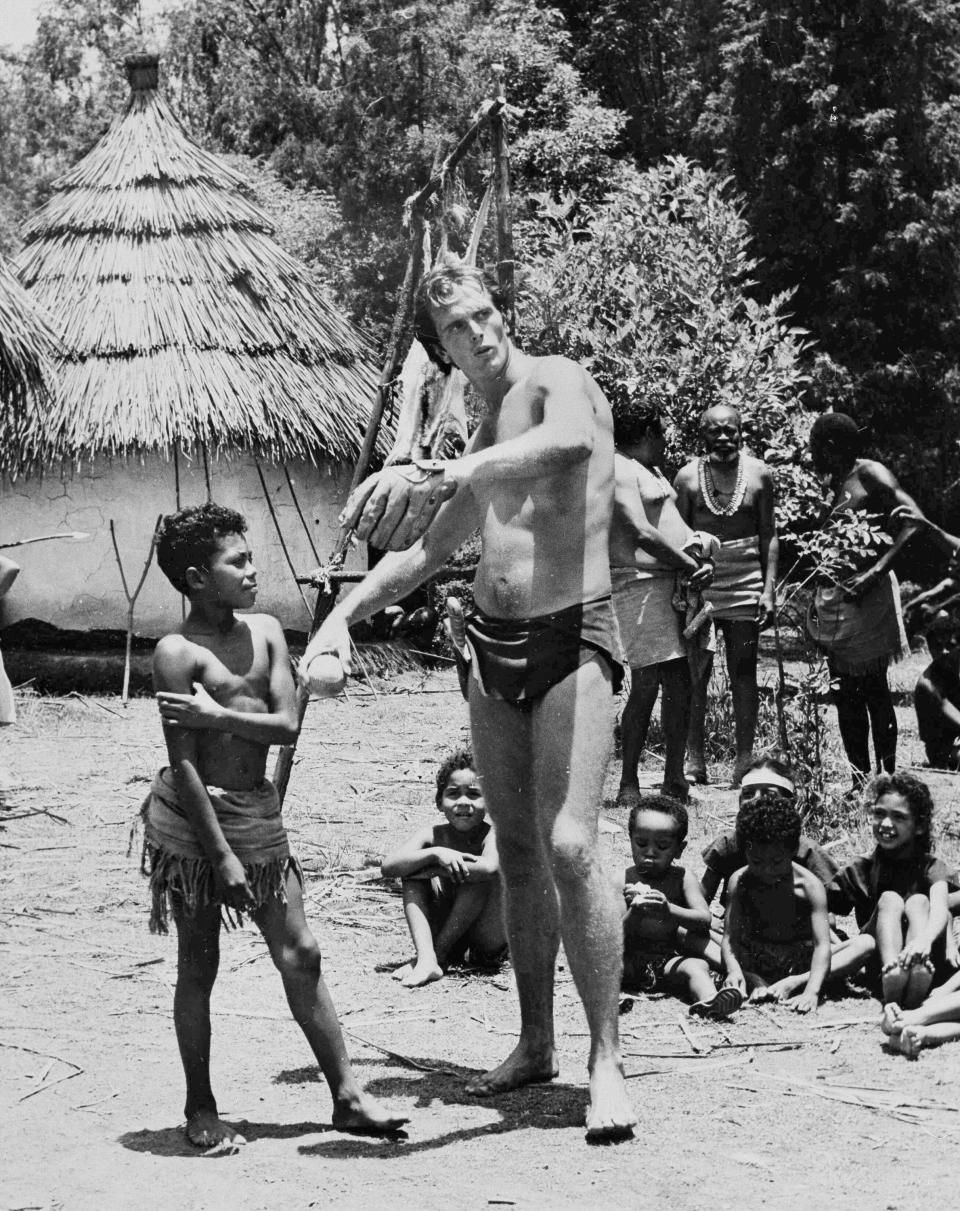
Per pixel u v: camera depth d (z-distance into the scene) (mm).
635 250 12562
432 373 6082
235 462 15219
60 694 14461
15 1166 3896
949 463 26016
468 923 5883
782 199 25938
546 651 4273
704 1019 5203
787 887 5508
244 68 33281
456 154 8547
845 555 9562
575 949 4180
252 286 15453
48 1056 4781
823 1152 4004
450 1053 4895
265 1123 4238
